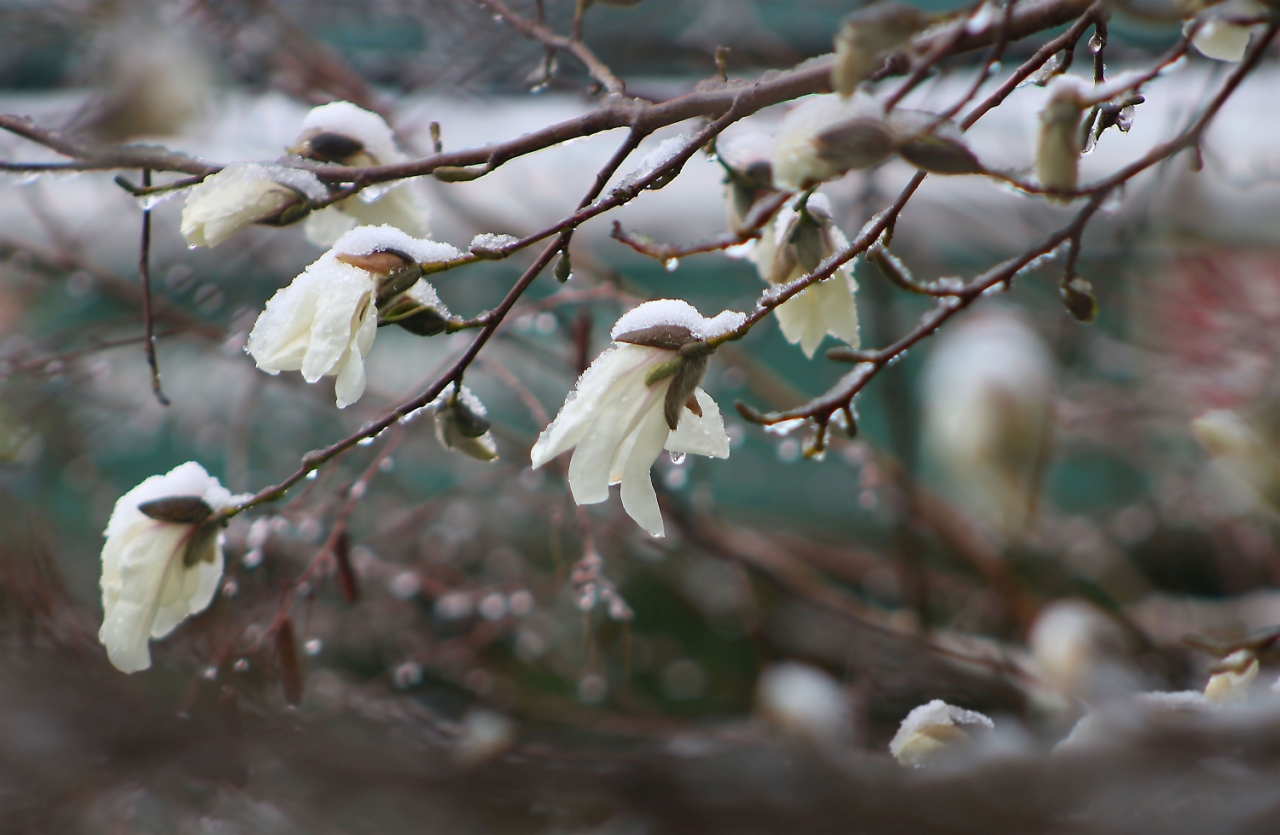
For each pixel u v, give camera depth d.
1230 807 1.58
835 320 1.68
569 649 2.87
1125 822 1.58
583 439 1.60
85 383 2.50
